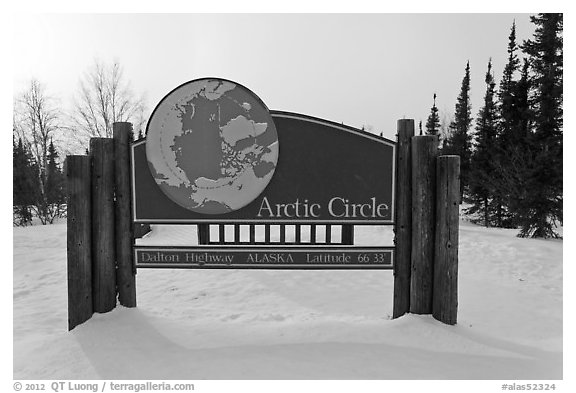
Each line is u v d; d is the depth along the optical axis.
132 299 4.11
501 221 17.27
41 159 23.39
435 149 3.91
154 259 4.09
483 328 4.25
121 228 4.05
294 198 4.08
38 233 12.45
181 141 4.05
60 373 3.12
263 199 4.09
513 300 5.52
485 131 20.19
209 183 4.06
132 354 3.38
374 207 4.05
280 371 3.09
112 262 4.01
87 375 3.09
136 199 4.07
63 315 4.97
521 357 3.38
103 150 3.95
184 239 11.25
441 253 3.83
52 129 24.45
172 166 4.05
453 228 3.77
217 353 3.39
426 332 3.67
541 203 11.33
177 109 4.04
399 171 4.01
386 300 5.70
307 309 5.23
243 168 4.05
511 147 14.23
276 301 5.66
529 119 14.41
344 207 4.07
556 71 12.66
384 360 3.26
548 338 3.96
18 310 5.25
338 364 3.20
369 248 4.04
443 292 3.82
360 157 4.04
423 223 3.90
